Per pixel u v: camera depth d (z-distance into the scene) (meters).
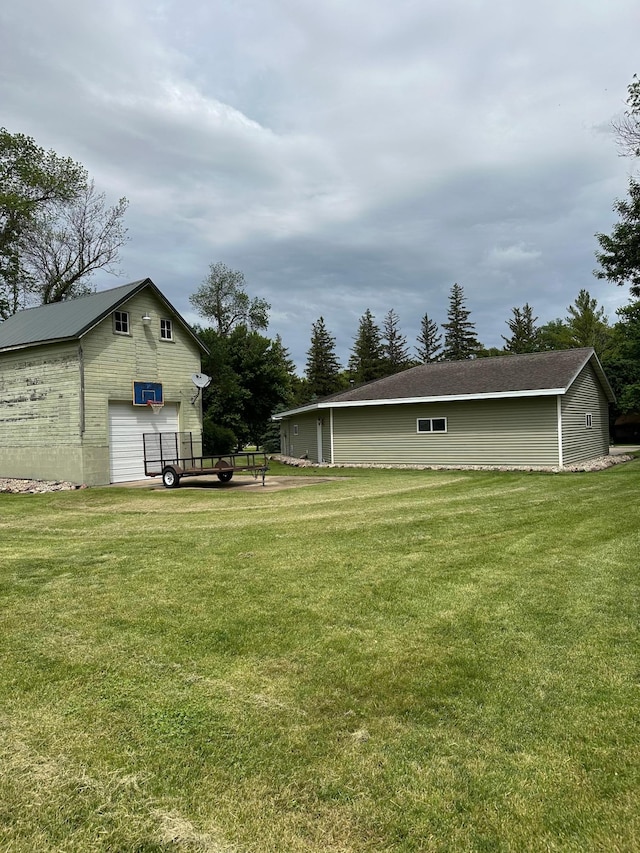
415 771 2.26
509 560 5.40
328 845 1.88
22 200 26.67
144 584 4.90
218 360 33.12
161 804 2.09
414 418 17.86
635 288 17.56
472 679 3.03
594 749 2.38
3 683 3.08
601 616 3.92
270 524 7.69
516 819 1.98
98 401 14.73
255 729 2.58
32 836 1.94
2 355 16.12
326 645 3.51
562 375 15.95
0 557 6.09
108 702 2.86
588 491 10.32
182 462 15.09
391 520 7.64
